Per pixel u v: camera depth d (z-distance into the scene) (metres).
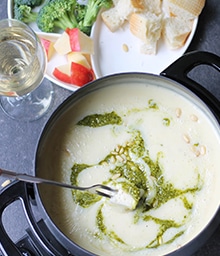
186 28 0.88
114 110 0.75
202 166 0.71
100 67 0.89
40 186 0.71
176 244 0.69
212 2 0.89
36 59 0.80
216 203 0.70
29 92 0.85
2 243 0.66
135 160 0.72
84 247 0.69
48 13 0.89
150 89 0.74
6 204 0.67
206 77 0.86
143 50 0.88
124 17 0.89
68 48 0.87
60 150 0.73
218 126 0.70
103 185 0.70
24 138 0.86
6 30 0.83
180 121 0.73
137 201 0.69
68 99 0.73
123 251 0.69
